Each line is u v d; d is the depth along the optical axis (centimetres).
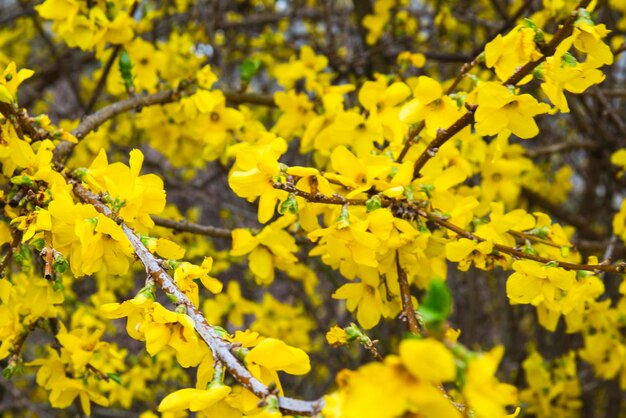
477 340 479
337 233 154
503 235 180
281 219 190
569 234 238
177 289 123
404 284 166
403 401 80
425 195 174
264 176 155
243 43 437
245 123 249
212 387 106
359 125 214
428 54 337
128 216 148
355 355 471
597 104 359
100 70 295
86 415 215
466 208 171
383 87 207
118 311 124
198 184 424
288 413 98
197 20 391
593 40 147
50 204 139
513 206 333
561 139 463
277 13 451
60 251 148
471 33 410
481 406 78
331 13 407
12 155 156
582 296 178
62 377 194
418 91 168
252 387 100
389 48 390
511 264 180
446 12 341
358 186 163
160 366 294
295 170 155
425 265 177
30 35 452
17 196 157
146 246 137
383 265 169
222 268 302
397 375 82
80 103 398
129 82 229
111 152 374
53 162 173
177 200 484
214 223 500
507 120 156
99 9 224
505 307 442
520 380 404
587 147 343
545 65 152
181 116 249
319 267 380
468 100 163
